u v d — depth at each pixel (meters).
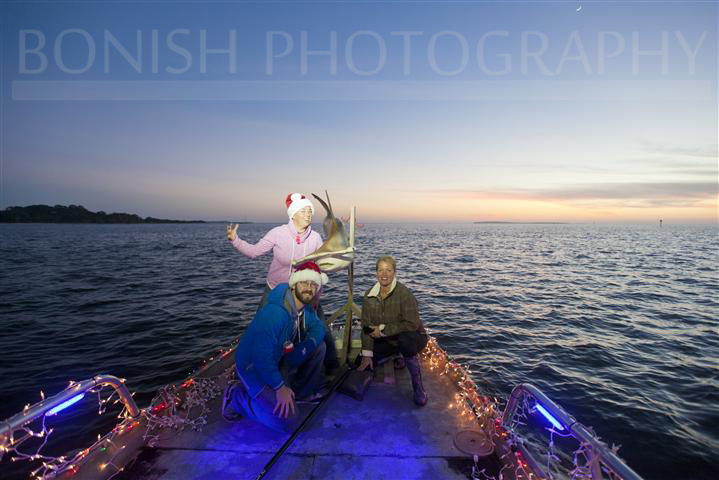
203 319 10.20
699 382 6.49
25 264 23.66
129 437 2.68
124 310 11.23
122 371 6.54
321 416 3.07
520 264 26.61
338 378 3.67
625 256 34.59
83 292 14.18
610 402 5.73
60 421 4.74
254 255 3.76
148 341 8.23
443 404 3.30
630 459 4.39
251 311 11.28
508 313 11.57
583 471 2.12
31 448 4.17
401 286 3.57
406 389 3.58
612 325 10.29
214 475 2.39
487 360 7.52
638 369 7.11
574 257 33.09
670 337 9.20
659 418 5.27
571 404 5.68
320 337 3.18
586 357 7.72
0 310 11.09
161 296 13.57
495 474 2.40
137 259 28.42
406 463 2.49
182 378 6.25
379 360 3.83
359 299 13.38
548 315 11.36
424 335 3.33
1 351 7.51
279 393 2.68
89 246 44.12
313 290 2.89
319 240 4.01
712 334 9.49
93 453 2.47
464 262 27.91
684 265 26.64
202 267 23.52
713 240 74.44
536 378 6.64
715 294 15.08
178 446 2.68
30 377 6.26
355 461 2.51
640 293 15.21
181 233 106.94
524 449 2.55
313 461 2.51
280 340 2.81
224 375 3.85
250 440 2.76
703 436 4.83
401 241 63.53
